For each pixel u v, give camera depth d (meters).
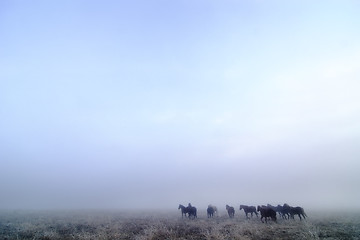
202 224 27.47
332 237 18.16
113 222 30.48
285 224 26.27
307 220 29.62
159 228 23.86
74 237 19.62
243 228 22.50
